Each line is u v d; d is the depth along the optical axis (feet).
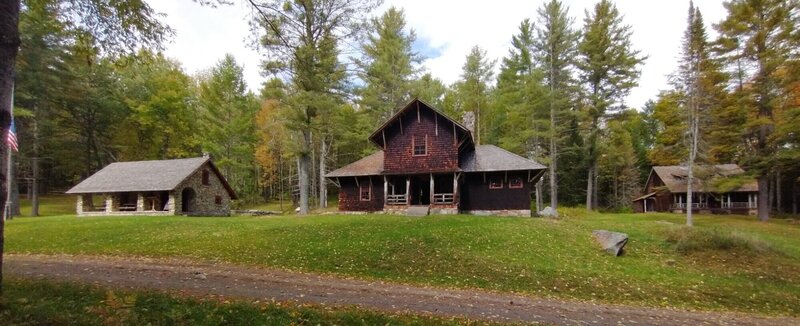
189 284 32.73
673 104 94.07
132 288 29.55
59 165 154.92
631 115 136.67
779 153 95.35
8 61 20.33
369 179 108.27
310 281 36.73
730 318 33.09
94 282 31.83
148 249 50.55
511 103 144.66
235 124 160.25
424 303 31.14
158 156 171.32
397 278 40.27
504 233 60.39
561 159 168.55
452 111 179.93
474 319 27.02
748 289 42.01
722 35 99.09
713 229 60.39
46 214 127.95
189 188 112.88
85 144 149.38
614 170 177.88
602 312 32.12
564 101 126.62
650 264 50.55
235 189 177.37
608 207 165.99
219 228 66.23
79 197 111.04
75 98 130.93
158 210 116.16
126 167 119.75
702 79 83.20
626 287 40.83
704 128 83.56
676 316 32.40
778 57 91.76
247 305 24.91
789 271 48.19
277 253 48.14
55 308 21.01
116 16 29.53
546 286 39.93
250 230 63.21
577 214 111.96
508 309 30.96
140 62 34.45
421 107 100.99
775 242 64.13
